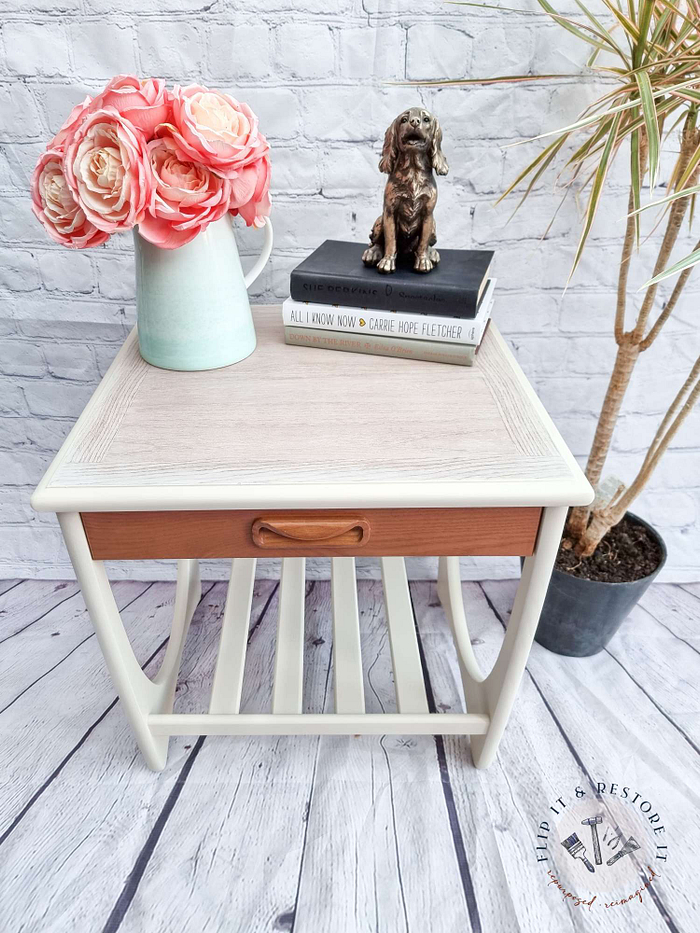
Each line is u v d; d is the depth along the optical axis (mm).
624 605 1014
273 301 1038
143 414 697
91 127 595
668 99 709
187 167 637
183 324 741
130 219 611
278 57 833
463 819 862
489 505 598
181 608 1114
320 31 815
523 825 854
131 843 833
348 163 913
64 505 588
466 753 956
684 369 1080
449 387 747
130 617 1211
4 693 1047
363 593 1272
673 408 900
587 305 1023
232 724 848
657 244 967
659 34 692
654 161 582
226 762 942
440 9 800
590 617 1033
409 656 995
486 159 903
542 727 988
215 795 894
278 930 743
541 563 662
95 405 712
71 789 900
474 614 1218
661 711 1017
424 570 1285
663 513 1242
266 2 794
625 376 928
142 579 1310
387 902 771
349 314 794
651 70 735
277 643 1001
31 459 1184
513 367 790
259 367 790
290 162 911
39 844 830
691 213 829
